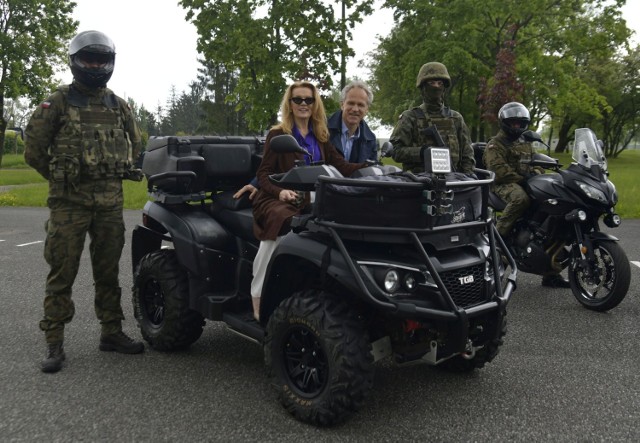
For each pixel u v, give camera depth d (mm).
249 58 21125
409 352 3691
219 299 4359
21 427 3510
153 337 4809
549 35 33000
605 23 32781
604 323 5711
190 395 3975
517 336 5316
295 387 3670
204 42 21375
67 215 4453
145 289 4980
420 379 4309
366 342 3445
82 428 3500
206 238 4445
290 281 3949
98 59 4352
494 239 3770
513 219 6496
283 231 3920
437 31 30641
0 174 33125
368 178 3494
